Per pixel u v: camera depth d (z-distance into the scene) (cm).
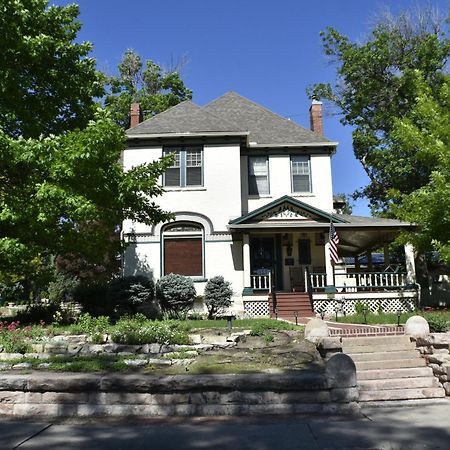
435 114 1364
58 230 1291
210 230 2077
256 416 739
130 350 1084
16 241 1174
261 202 2212
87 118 1599
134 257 2052
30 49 1345
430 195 1220
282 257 2155
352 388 762
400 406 810
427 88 1503
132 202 1371
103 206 1318
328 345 953
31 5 1418
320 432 645
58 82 1516
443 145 1267
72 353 1073
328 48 2888
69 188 1182
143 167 1417
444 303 2497
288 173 2239
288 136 2300
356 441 602
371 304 1967
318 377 764
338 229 1995
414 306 1978
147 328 1161
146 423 703
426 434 630
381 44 2691
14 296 2827
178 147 2138
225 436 629
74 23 1564
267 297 1939
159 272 2042
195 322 1479
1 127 1270
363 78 2773
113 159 1312
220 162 2125
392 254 2928
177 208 2088
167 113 2272
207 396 757
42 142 1206
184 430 660
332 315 1870
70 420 725
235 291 2033
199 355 1006
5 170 1291
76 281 2361
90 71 1583
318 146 2241
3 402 761
